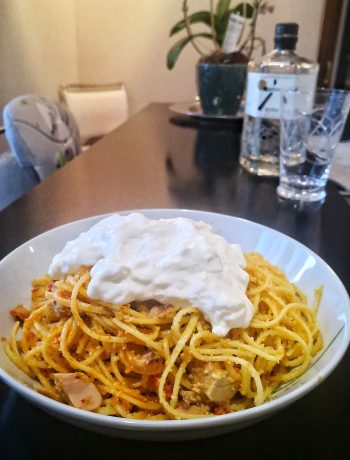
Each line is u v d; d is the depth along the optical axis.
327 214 0.40
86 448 0.18
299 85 0.45
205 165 0.55
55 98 1.30
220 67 0.75
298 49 1.24
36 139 0.76
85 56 1.40
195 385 0.20
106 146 0.64
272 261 0.29
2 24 1.01
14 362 0.21
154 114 0.89
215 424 0.15
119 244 0.21
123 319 0.21
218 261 0.21
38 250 0.27
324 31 1.17
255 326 0.22
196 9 1.25
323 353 0.20
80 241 0.24
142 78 1.39
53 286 0.23
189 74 1.34
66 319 0.22
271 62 0.48
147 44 1.34
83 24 1.35
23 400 0.20
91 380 0.20
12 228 0.36
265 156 0.51
